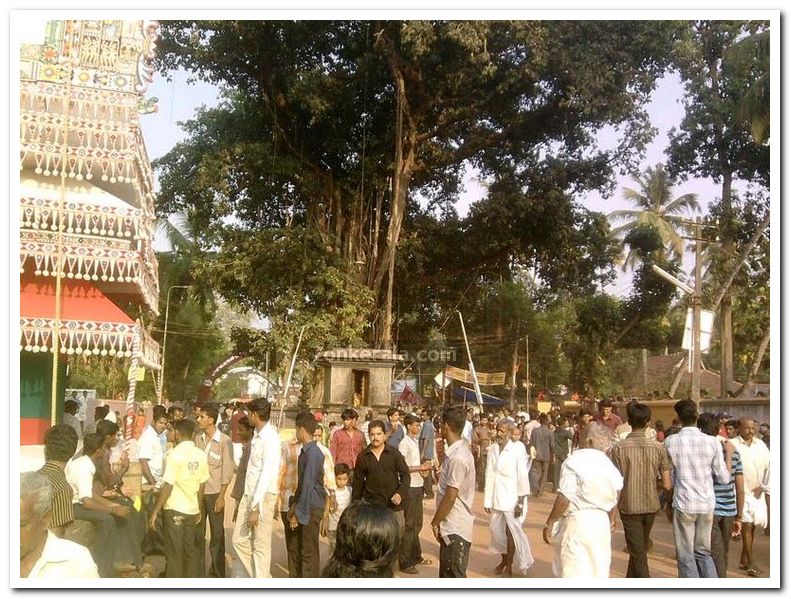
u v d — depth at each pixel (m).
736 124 22.81
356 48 25.34
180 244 34.50
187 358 41.12
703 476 6.89
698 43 23.97
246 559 6.95
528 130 26.16
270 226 27.72
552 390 44.00
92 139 10.16
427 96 25.33
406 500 7.49
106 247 10.13
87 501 7.00
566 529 5.71
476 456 17.64
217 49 24.06
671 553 10.04
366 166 26.08
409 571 8.69
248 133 27.28
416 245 27.33
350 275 25.41
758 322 31.19
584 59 22.16
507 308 42.28
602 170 26.56
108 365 11.82
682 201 37.06
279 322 24.38
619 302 35.59
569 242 27.09
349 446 9.79
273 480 6.96
